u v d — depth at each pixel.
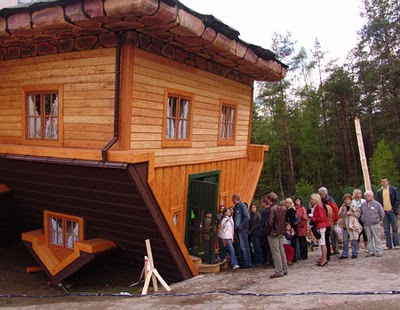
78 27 6.06
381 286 6.04
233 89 10.53
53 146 7.37
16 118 7.94
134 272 9.38
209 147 9.51
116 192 6.78
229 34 7.21
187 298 6.48
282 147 33.53
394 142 28.61
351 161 34.41
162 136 7.52
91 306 6.50
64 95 7.17
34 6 5.86
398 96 27.69
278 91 30.92
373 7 29.75
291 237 8.42
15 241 10.98
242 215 9.05
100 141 6.73
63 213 8.63
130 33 6.31
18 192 8.83
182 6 5.68
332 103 33.84
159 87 7.29
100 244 8.12
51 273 8.64
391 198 9.38
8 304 7.28
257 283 7.31
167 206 7.96
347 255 8.92
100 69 6.69
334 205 9.56
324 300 5.46
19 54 7.81
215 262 8.92
